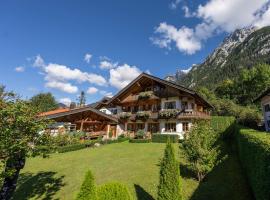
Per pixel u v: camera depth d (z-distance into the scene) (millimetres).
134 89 38938
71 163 16984
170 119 32562
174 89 32406
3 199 7344
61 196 10562
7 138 6328
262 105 29016
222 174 11453
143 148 22859
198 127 12383
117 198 6324
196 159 11602
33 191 11422
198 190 9977
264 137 8156
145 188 10688
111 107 44094
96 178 12828
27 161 18531
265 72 69000
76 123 33344
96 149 24016
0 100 6660
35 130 7367
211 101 53656
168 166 7891
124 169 14242
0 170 6602
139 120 36812
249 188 9039
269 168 5375
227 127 23828
